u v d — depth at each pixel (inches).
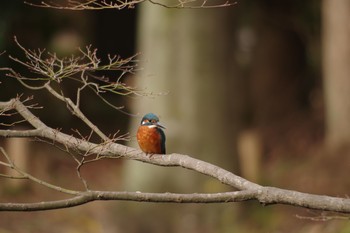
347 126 761.0
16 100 247.9
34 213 668.1
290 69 989.8
